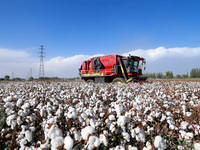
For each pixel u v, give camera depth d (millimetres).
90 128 1462
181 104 4430
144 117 2965
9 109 2742
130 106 3941
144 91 6926
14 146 2186
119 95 5426
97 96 5551
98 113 3275
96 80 19875
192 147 2385
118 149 1919
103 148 2096
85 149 1400
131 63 17500
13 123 2225
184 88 8211
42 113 3039
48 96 5430
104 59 19641
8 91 7016
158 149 1629
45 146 1562
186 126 2811
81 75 22406
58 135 1524
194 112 3695
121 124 2018
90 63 21953
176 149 2473
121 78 17312
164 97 5320
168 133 2727
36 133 2732
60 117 2930
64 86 10570
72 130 1788
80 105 3668
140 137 2043
